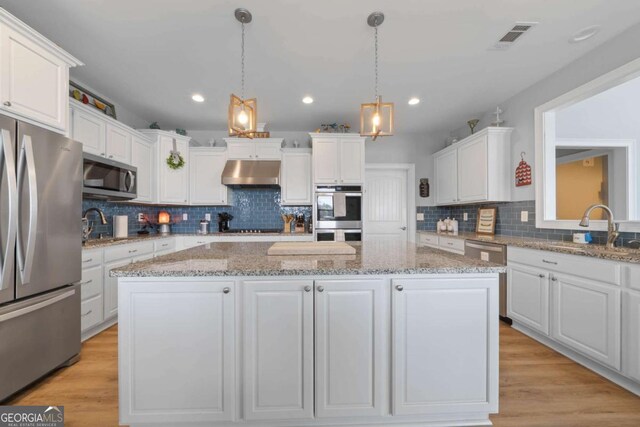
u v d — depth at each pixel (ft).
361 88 10.10
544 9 6.29
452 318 4.55
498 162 10.96
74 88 9.43
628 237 6.96
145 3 6.07
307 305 4.42
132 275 4.25
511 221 11.01
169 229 14.51
